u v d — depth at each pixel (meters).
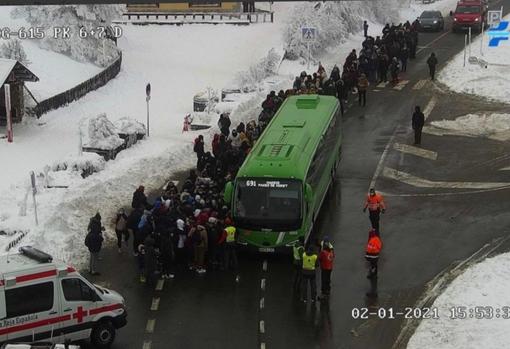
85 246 23.80
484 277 21.31
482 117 38.84
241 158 28.61
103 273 22.22
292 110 29.09
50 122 37.59
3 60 34.91
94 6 49.44
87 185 28.02
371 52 46.41
